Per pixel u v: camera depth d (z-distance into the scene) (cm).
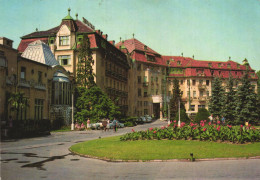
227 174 968
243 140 1692
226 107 4881
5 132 2428
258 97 4475
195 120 4181
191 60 8956
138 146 1608
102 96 4309
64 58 4922
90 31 5053
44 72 3766
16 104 2659
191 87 8525
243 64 9331
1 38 2919
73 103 4166
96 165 1173
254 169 1039
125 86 6869
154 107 7894
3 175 993
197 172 1008
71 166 1155
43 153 1524
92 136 2686
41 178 951
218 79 5372
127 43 8075
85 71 4488
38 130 2809
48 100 3825
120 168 1106
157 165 1152
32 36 5297
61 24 5056
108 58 5516
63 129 3712
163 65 8175
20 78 3209
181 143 1675
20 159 1329
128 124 4816
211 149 1459
